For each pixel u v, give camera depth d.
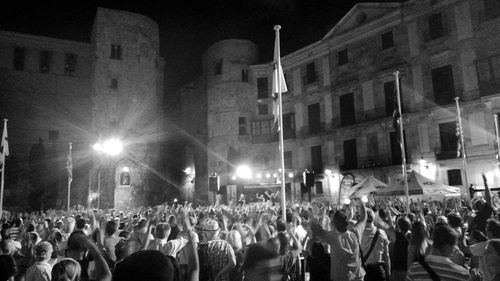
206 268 6.41
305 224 13.74
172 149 64.62
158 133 59.28
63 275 5.19
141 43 58.41
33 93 54.00
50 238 10.68
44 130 53.88
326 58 49.66
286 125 53.84
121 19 57.06
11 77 53.03
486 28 35.94
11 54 53.56
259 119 55.31
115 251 8.12
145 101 57.66
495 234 6.55
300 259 10.61
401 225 7.92
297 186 49.41
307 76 51.84
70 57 57.00
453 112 37.28
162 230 8.02
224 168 53.84
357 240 6.62
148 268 2.31
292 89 53.59
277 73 16.06
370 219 7.62
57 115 54.91
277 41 16.25
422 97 39.81
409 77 41.06
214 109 56.41
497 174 33.78
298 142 51.59
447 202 25.17
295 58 53.38
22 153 52.25
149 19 59.94
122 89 55.62
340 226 6.52
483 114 35.31
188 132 62.72
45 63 55.38
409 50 41.38
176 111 64.88
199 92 62.00
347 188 44.53
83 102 56.62
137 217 16.72
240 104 55.16
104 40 55.38
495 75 35.06
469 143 35.94
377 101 43.62
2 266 5.16
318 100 50.09
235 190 51.53
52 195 52.22
